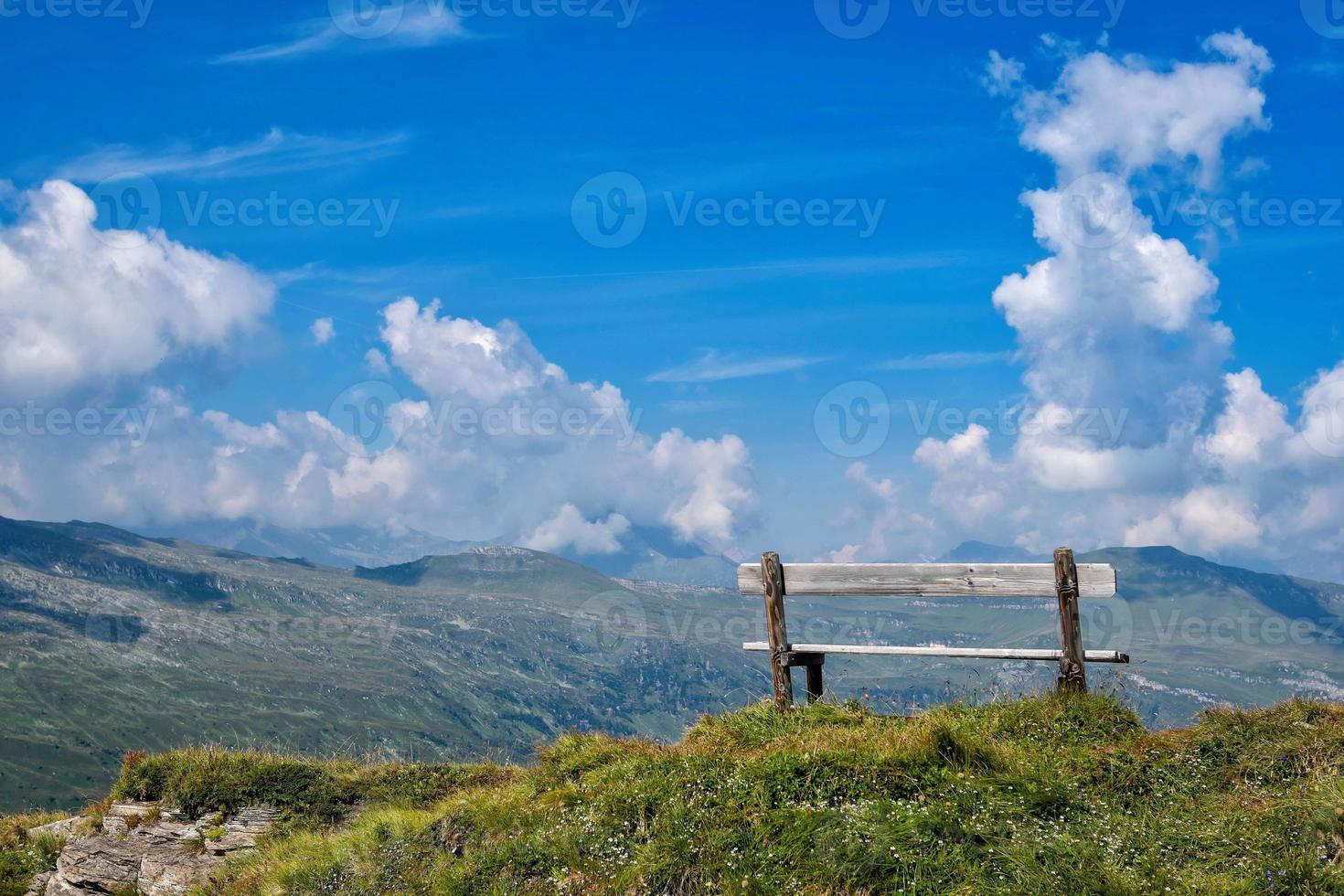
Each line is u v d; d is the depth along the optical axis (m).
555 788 13.62
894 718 14.15
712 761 12.48
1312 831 9.30
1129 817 10.52
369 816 16.03
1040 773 11.28
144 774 18.95
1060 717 12.93
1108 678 13.78
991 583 14.41
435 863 12.61
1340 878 8.56
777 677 15.58
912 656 14.80
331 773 18.56
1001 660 14.21
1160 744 12.00
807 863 10.27
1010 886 9.32
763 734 14.35
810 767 11.77
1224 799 10.79
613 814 11.98
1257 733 11.80
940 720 12.58
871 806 10.78
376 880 12.89
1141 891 8.93
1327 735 11.42
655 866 10.71
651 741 15.74
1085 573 13.72
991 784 10.98
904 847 10.08
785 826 10.87
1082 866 9.44
